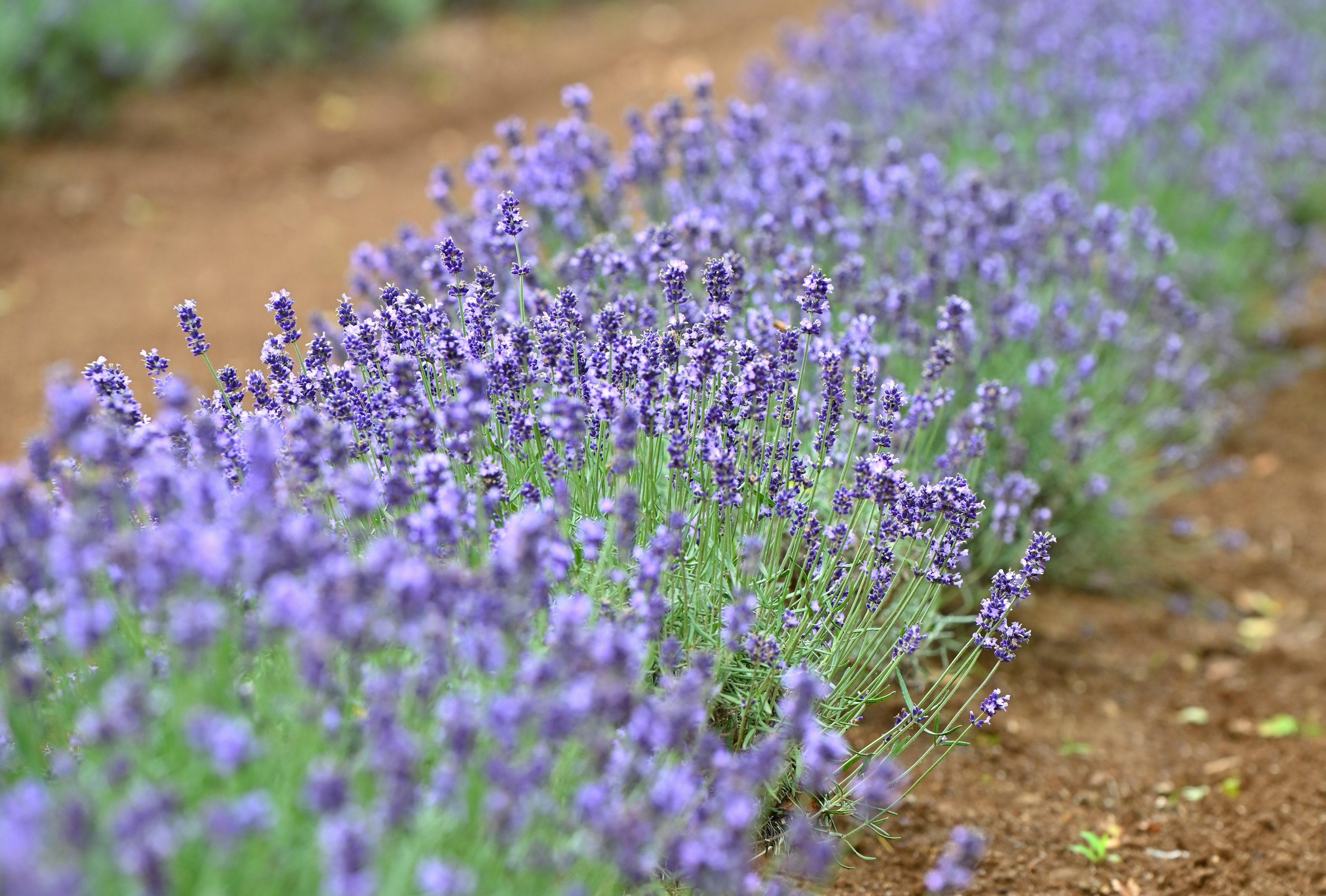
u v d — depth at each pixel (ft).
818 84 28.35
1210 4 34.09
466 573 8.16
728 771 8.58
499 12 48.39
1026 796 13.66
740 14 49.08
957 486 11.51
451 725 7.36
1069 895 12.10
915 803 13.11
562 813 8.07
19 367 21.85
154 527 9.53
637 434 11.32
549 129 18.07
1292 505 21.09
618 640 7.82
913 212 18.65
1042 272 18.89
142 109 34.32
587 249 14.23
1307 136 29.73
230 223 28.94
